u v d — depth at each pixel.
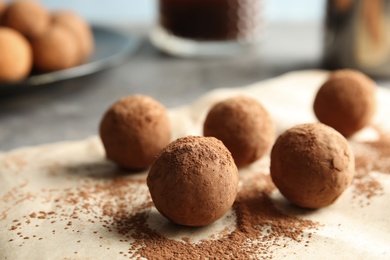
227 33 0.47
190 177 0.23
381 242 0.24
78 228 0.24
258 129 0.28
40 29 0.39
